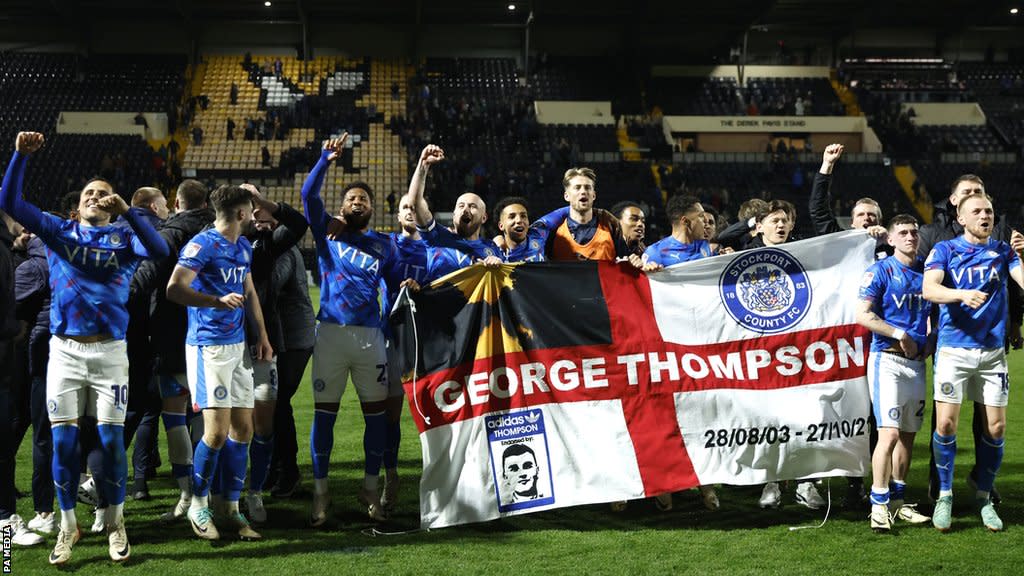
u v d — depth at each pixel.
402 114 34.16
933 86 36.50
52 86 33.47
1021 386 10.63
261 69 35.91
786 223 5.70
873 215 5.86
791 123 34.31
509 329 5.30
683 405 5.32
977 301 4.73
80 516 5.38
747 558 4.56
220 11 35.31
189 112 32.91
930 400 9.53
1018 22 37.84
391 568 4.43
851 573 4.33
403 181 30.64
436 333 5.23
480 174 30.00
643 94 35.72
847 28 37.62
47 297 5.29
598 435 5.25
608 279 5.41
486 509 5.11
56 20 35.00
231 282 4.87
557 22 36.75
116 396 4.64
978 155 33.25
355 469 6.60
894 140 33.56
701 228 5.84
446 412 5.17
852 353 5.46
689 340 5.39
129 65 35.09
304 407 9.34
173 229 5.36
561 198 29.89
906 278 5.07
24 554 4.68
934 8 36.34
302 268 5.95
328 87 35.16
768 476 5.31
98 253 4.61
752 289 5.47
